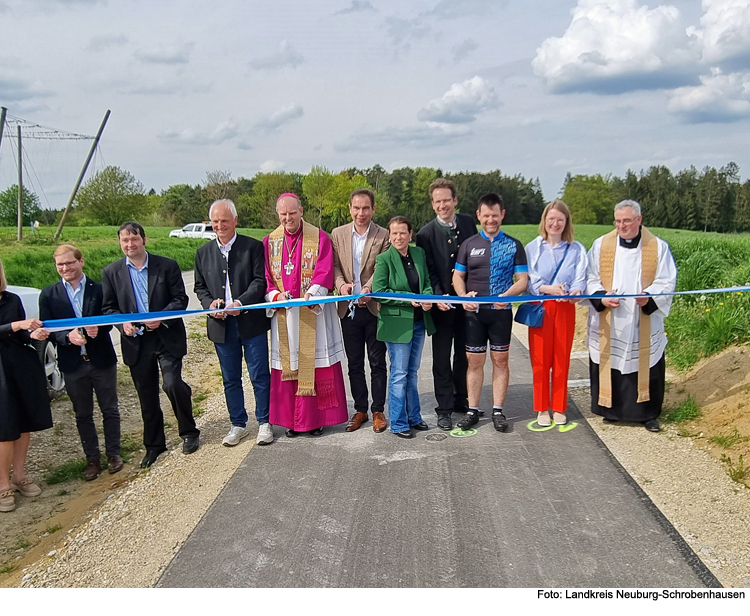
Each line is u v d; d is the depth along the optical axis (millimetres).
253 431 5902
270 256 5543
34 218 52281
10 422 4652
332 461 5016
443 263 5637
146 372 5320
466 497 4312
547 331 5543
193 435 5496
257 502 4348
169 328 5293
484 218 5355
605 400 5566
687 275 9391
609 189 85062
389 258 5387
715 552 3545
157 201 81500
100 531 4133
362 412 5828
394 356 5422
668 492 4281
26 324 4465
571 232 5637
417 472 4750
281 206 5344
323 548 3730
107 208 54469
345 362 8914
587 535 3777
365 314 5609
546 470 4703
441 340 5602
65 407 6809
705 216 74875
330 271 5469
